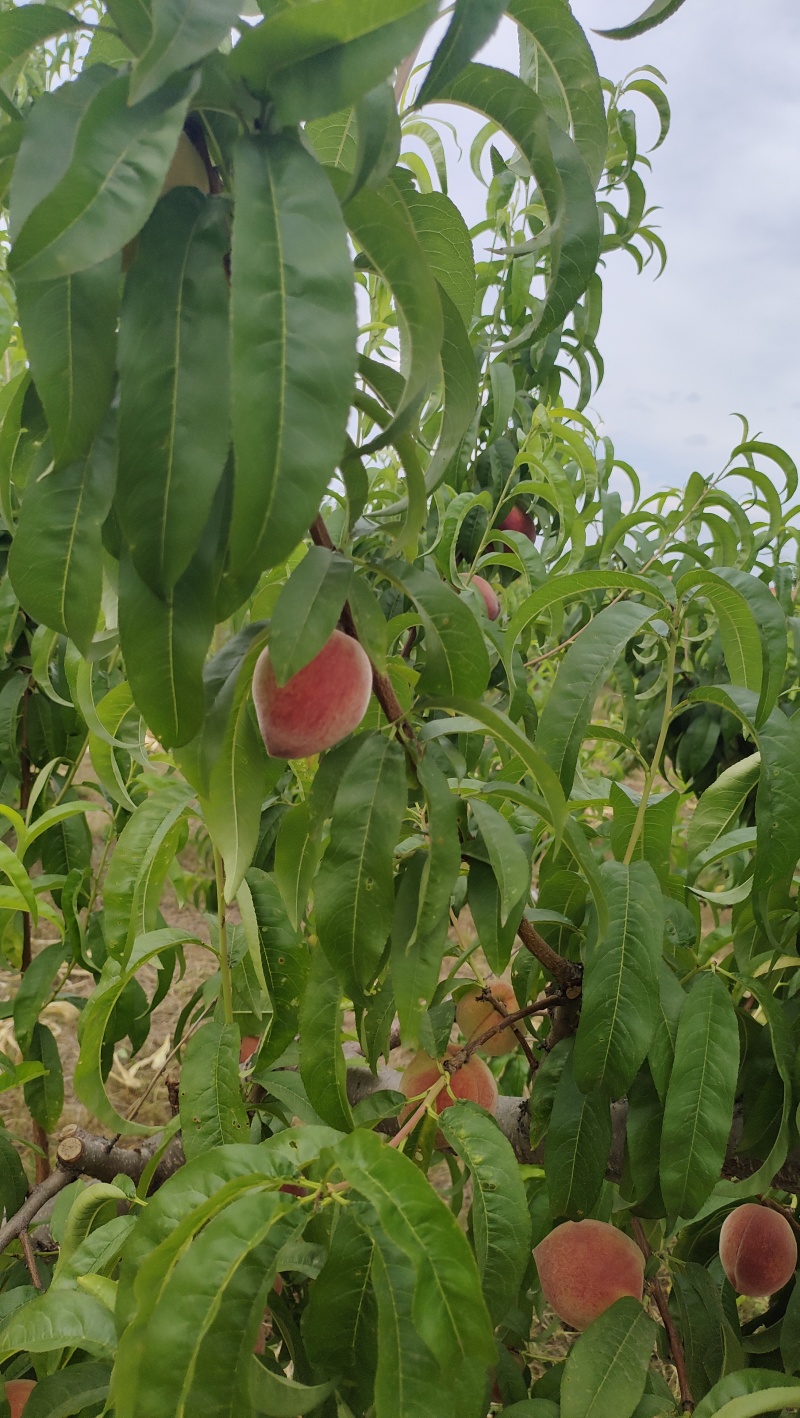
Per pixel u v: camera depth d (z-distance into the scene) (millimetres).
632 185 2506
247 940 1170
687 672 2938
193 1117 1116
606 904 998
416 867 922
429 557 1996
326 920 869
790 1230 1348
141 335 625
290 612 707
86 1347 918
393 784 874
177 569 620
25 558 757
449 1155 1385
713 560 2320
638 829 1211
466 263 880
